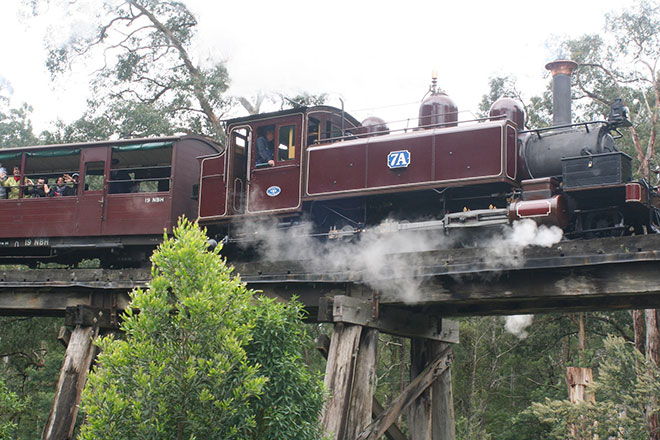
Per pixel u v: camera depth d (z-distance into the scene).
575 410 15.44
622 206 10.28
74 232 14.09
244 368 6.96
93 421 6.71
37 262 15.74
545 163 10.97
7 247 14.66
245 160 13.05
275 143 12.60
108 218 13.88
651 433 15.41
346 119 13.37
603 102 23.75
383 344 25.88
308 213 12.31
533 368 26.78
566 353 26.20
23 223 14.51
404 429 24.05
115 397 6.72
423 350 12.13
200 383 6.85
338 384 9.68
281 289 10.89
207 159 13.23
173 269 7.13
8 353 21.58
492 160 10.81
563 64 11.88
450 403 12.12
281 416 7.28
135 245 13.96
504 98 11.65
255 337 7.56
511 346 24.33
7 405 12.56
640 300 10.33
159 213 13.55
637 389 14.80
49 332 21.94
